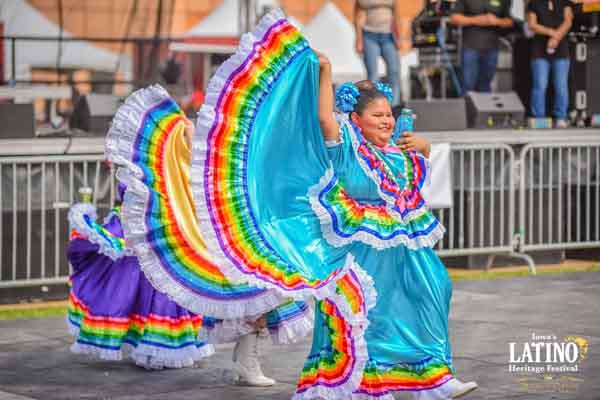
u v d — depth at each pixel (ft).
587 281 50.72
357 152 25.57
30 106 48.06
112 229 33.37
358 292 25.04
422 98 65.67
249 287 27.20
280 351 35.27
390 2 59.36
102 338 32.71
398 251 25.85
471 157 54.95
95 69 73.36
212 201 24.63
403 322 25.80
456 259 56.85
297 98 25.13
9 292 47.01
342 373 25.08
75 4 69.56
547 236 57.21
